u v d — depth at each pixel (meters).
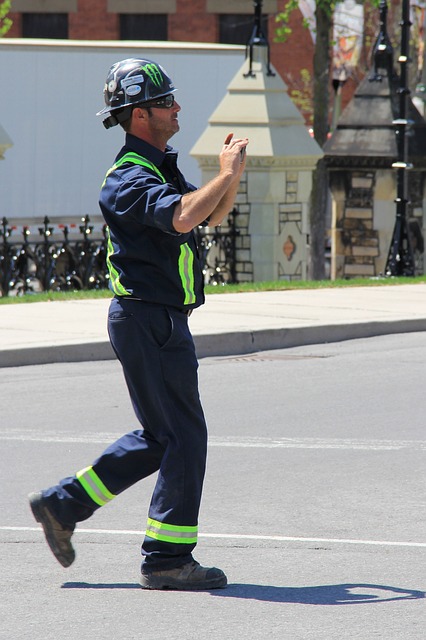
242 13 96.69
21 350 32.66
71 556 15.92
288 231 55.03
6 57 56.47
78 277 51.75
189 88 60.44
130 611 14.61
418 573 16.09
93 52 57.78
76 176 57.91
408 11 54.22
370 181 59.91
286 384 30.48
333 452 23.34
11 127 56.84
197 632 13.84
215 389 29.81
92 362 33.56
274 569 16.30
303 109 97.12
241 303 42.69
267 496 20.09
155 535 15.38
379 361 33.91
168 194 14.59
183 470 15.24
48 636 13.74
